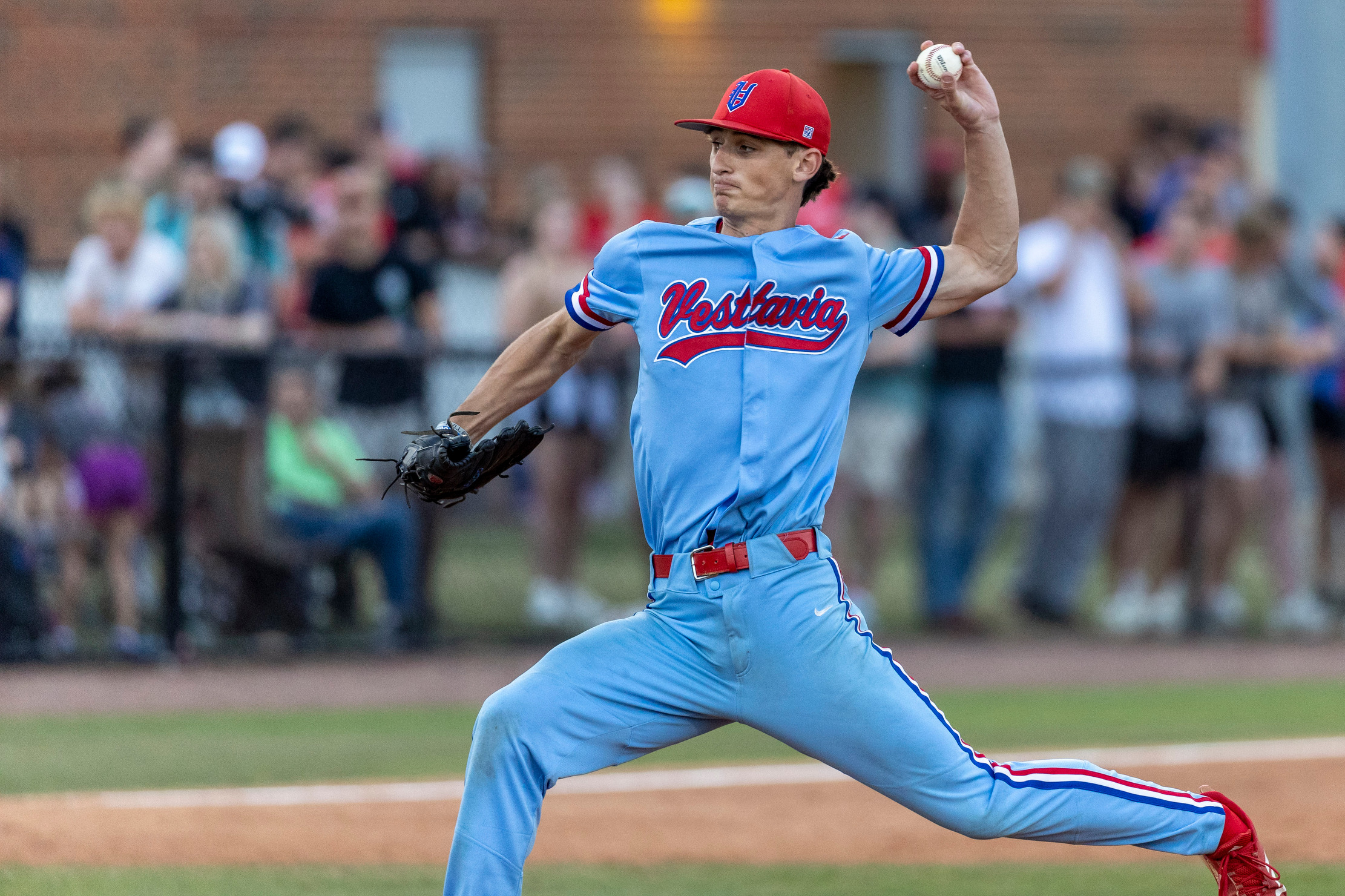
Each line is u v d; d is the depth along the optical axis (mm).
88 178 48625
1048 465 36031
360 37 51688
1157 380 35812
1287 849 19156
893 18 56406
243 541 32250
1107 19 57719
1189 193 38750
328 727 26234
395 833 19656
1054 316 35719
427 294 34156
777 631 13000
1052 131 57594
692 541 13227
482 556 37938
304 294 34406
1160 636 36188
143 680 29953
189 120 49844
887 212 38031
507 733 13156
